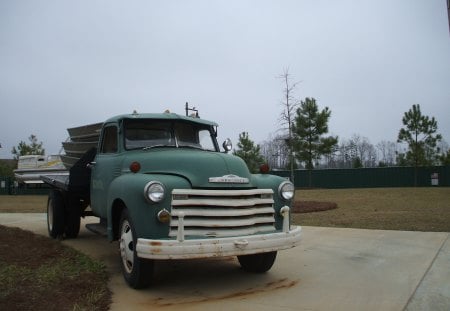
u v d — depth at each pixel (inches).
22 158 1286.9
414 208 554.9
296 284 219.0
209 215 198.4
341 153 1877.5
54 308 173.9
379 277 227.8
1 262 233.3
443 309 178.5
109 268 252.5
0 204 788.0
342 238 339.0
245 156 1241.4
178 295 202.7
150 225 196.2
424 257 268.5
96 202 282.8
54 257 259.6
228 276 236.1
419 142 1264.8
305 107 1197.1
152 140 256.2
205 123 274.5
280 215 221.8
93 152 308.0
